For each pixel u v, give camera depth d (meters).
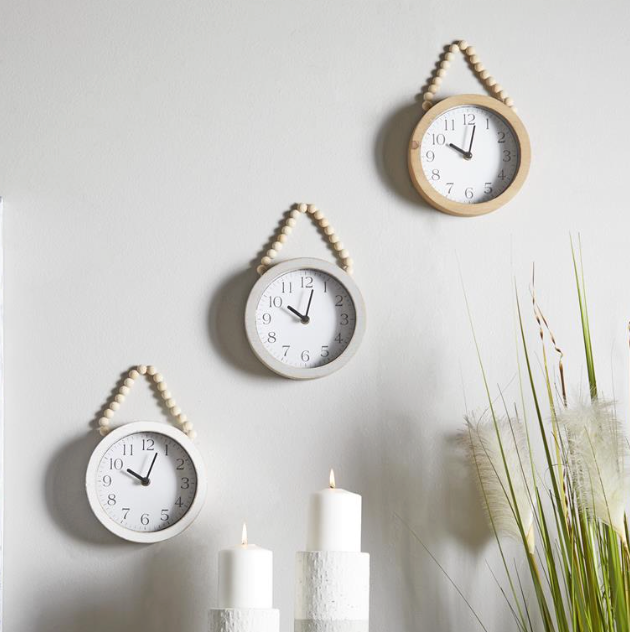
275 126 1.57
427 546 1.50
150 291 1.51
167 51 1.57
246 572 1.26
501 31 1.64
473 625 1.48
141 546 1.45
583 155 1.63
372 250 1.56
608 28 1.65
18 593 1.42
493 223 1.59
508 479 1.36
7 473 1.45
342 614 1.25
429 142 1.58
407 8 1.62
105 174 1.53
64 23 1.56
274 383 1.51
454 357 1.55
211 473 1.48
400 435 1.52
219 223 1.54
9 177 1.51
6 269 1.49
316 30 1.60
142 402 1.49
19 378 1.47
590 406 1.33
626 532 1.32
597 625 1.30
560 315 1.58
